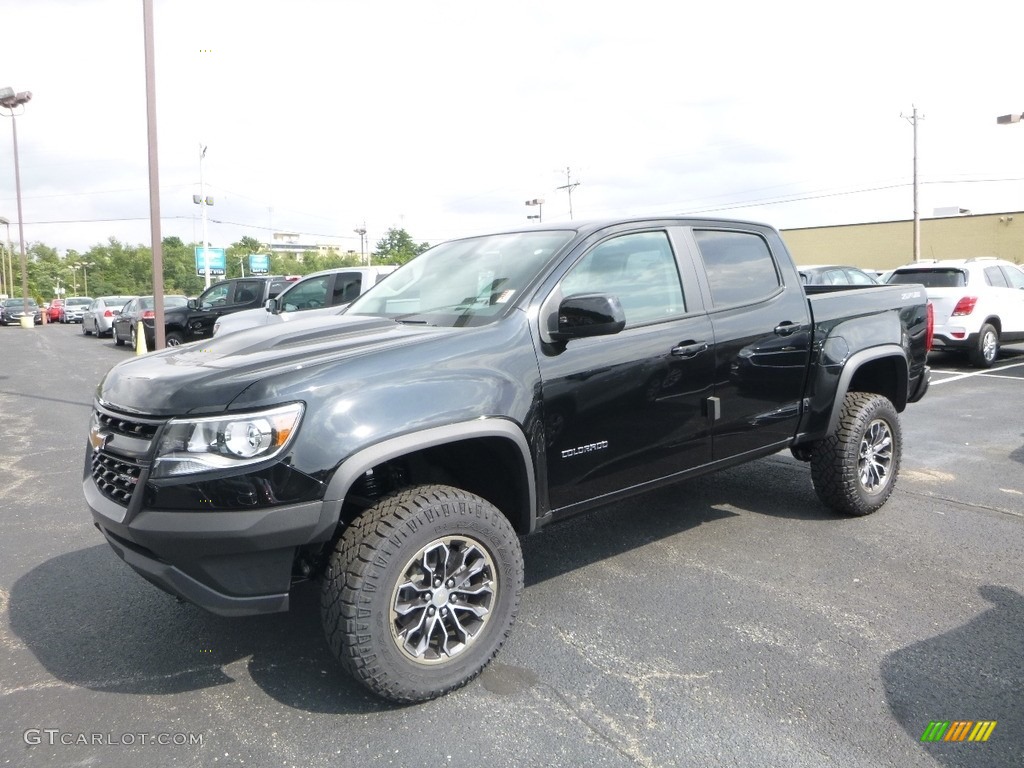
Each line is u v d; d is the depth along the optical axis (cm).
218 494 268
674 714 292
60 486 639
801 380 454
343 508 335
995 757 264
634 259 392
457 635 311
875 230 4994
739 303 427
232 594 277
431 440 294
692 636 352
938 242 4722
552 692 309
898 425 511
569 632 358
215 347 345
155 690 317
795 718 288
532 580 419
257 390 274
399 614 291
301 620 380
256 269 6562
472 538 307
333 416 279
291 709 301
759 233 458
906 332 516
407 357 304
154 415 282
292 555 281
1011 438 726
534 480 335
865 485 499
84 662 341
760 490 570
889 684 309
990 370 1193
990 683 309
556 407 341
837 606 379
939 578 410
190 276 10188
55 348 2223
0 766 269
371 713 298
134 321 2009
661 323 388
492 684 316
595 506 370
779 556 444
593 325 323
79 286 10994
